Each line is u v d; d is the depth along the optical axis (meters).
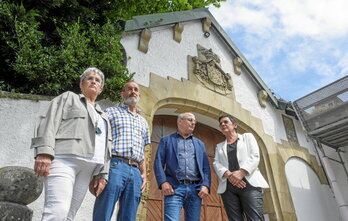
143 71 4.97
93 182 2.41
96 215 2.38
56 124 2.06
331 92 6.34
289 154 6.82
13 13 3.78
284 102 7.21
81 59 3.82
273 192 5.98
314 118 6.58
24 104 3.33
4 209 1.79
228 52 6.95
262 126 6.64
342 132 6.41
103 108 4.03
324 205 6.85
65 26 4.23
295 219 5.89
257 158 3.39
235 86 6.59
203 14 6.67
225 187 3.38
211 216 5.44
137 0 5.61
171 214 2.86
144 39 5.21
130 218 2.48
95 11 5.28
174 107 5.43
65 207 1.90
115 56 4.14
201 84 5.83
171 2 7.32
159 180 3.04
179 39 5.92
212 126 6.34
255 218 3.11
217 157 3.65
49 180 1.97
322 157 7.05
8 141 3.09
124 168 2.56
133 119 2.88
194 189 3.04
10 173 1.94
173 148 3.24
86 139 2.17
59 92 3.72
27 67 3.51
